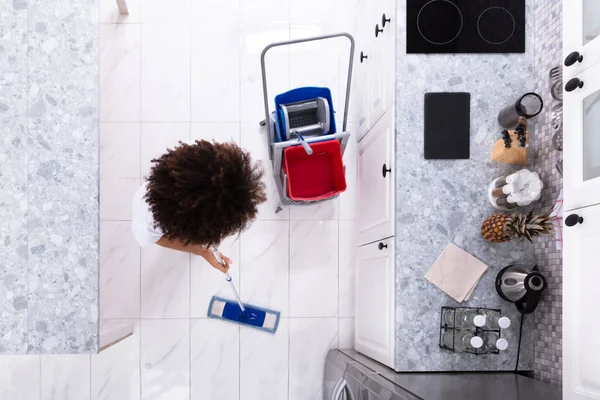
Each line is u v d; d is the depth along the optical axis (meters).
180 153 1.31
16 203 1.52
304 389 2.42
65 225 1.53
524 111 1.63
